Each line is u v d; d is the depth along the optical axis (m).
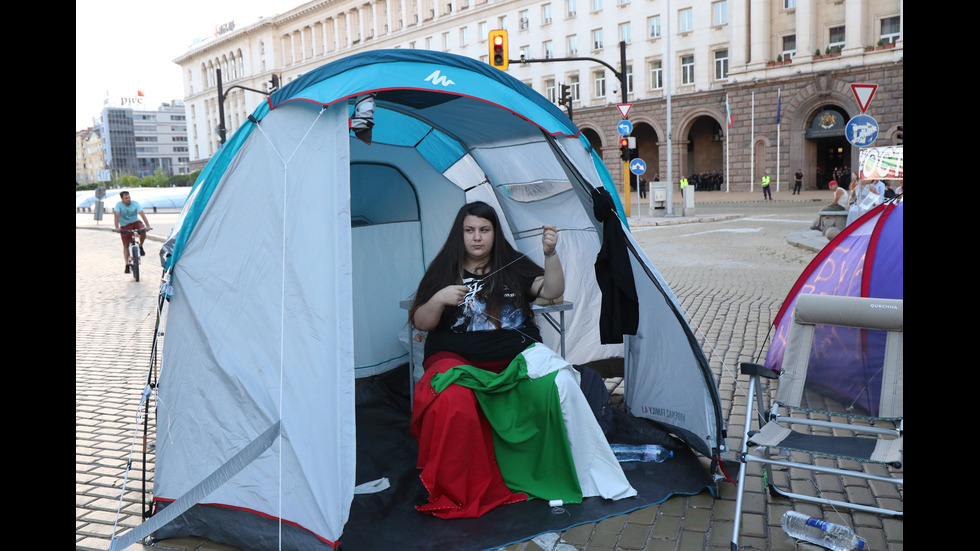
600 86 46.88
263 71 77.12
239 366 3.20
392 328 5.34
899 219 4.86
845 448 2.97
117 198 57.25
